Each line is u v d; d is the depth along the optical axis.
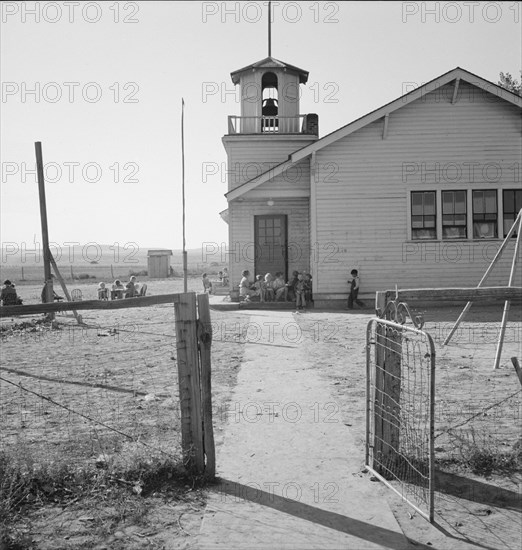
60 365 11.43
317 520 4.67
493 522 4.68
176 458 5.63
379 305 5.75
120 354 12.73
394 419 5.67
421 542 4.36
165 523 4.64
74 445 6.36
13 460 5.45
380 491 5.23
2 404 8.34
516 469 5.69
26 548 4.25
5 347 14.09
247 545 4.28
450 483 5.40
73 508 4.89
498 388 8.81
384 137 21.89
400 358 5.70
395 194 21.95
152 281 48.41
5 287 21.17
